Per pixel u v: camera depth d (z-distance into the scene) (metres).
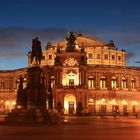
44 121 64.94
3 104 166.75
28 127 54.53
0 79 168.12
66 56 146.25
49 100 87.75
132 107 154.38
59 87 143.50
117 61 169.00
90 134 42.91
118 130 51.22
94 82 149.12
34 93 68.69
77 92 141.75
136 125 67.19
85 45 171.62
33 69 69.69
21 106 69.62
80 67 144.25
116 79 152.12
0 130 47.78
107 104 148.50
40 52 73.06
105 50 166.62
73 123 70.94
